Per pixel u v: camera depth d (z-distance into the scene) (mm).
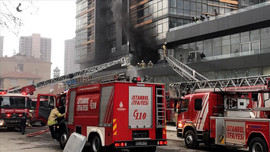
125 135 9531
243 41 36219
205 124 12203
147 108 10133
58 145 13547
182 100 13852
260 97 11328
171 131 22328
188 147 13078
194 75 32156
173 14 49344
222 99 12461
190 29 41875
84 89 11211
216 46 39625
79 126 11117
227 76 35438
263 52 33719
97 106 10195
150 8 53719
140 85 10070
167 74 42000
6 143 14203
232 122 10742
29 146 13148
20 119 20734
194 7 50938
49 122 13266
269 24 33281
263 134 9469
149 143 9930
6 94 20750
